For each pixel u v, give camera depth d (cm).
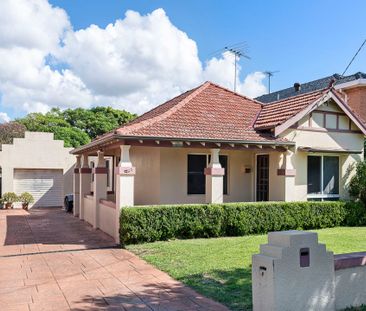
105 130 4728
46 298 690
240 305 630
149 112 2006
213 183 1343
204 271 841
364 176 1639
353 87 2348
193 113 1513
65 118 4791
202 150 1550
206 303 652
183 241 1209
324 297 557
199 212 1268
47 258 1027
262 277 539
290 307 525
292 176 1502
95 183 1593
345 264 601
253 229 1353
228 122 1522
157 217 1211
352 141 1694
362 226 1579
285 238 538
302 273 539
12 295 709
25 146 2692
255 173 1647
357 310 600
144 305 647
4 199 2578
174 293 709
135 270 887
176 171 1500
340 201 1584
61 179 2808
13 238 1365
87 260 998
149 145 1235
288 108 1619
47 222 1839
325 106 1627
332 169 1659
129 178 1220
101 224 1549
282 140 1454
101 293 716
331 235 1314
